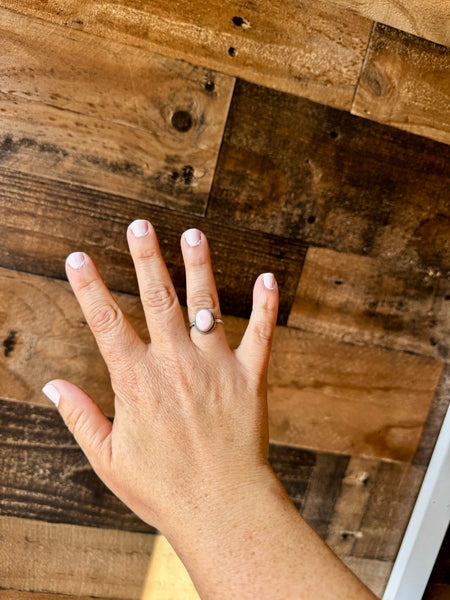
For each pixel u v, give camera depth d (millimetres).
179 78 359
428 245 406
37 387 374
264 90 369
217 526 273
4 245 357
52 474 387
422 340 417
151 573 411
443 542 436
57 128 350
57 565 397
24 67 341
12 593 393
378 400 417
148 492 291
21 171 351
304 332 400
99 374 381
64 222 361
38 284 365
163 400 304
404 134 391
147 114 359
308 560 255
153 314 313
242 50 363
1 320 363
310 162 381
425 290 412
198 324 315
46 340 371
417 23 381
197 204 373
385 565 439
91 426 313
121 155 360
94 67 349
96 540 400
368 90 382
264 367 324
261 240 384
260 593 247
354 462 421
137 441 300
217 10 355
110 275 371
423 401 424
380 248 400
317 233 390
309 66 372
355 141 385
